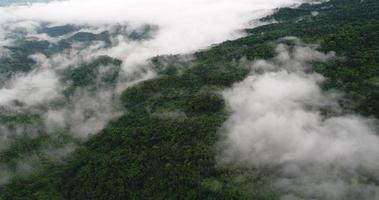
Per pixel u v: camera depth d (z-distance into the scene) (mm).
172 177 192875
